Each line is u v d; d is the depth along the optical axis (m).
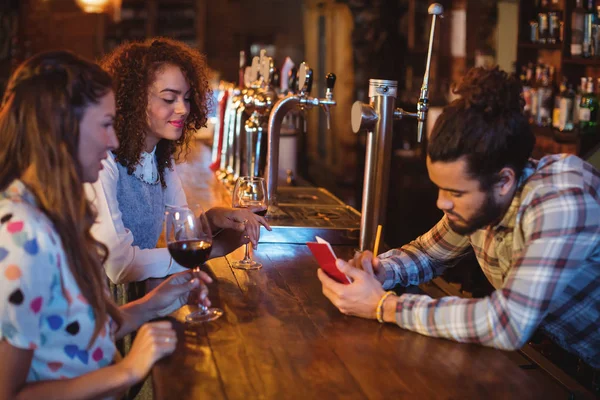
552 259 1.42
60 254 1.29
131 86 2.13
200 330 1.54
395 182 6.51
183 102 2.20
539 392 1.29
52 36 8.95
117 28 9.12
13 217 1.25
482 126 1.42
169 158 2.36
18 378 1.24
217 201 2.98
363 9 7.39
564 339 1.73
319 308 1.70
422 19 6.71
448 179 1.48
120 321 1.45
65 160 1.31
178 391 1.25
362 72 7.47
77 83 1.33
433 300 1.57
